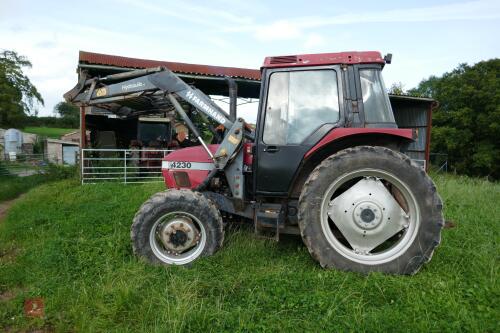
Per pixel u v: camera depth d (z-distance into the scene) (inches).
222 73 442.9
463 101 849.5
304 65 148.9
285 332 97.8
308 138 146.0
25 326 108.7
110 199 293.7
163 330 99.0
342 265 134.4
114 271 136.5
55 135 2026.3
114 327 105.3
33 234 198.7
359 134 140.2
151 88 175.2
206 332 99.6
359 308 106.8
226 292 119.3
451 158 869.2
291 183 147.8
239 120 156.5
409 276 130.9
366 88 145.0
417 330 96.3
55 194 337.1
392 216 135.6
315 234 136.1
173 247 148.9
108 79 193.3
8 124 1443.2
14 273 143.1
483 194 296.2
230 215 170.7
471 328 96.0
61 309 116.0
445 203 248.5
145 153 444.1
